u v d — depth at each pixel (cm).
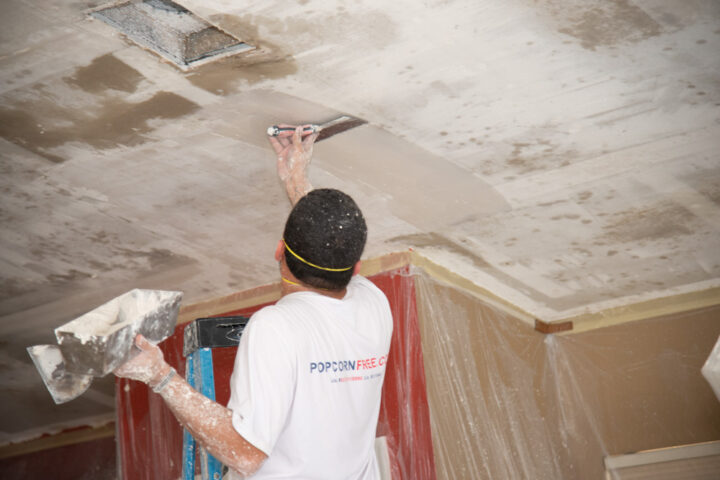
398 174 293
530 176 288
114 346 157
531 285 384
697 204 307
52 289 400
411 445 325
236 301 413
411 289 348
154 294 167
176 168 290
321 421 177
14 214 325
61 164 287
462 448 338
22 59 226
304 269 186
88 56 226
